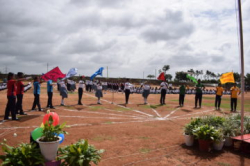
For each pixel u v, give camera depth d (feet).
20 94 32.37
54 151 11.78
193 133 18.51
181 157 16.62
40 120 28.91
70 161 11.07
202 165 15.20
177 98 71.72
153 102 56.59
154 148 18.56
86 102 51.24
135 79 220.64
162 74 53.06
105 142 19.88
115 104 49.16
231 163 15.70
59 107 41.16
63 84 43.42
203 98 77.41
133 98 66.49
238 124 21.91
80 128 25.05
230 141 19.42
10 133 22.29
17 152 11.01
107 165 14.71
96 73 48.78
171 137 22.31
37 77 36.52
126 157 16.30
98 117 32.71
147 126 27.22
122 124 28.04
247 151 17.76
